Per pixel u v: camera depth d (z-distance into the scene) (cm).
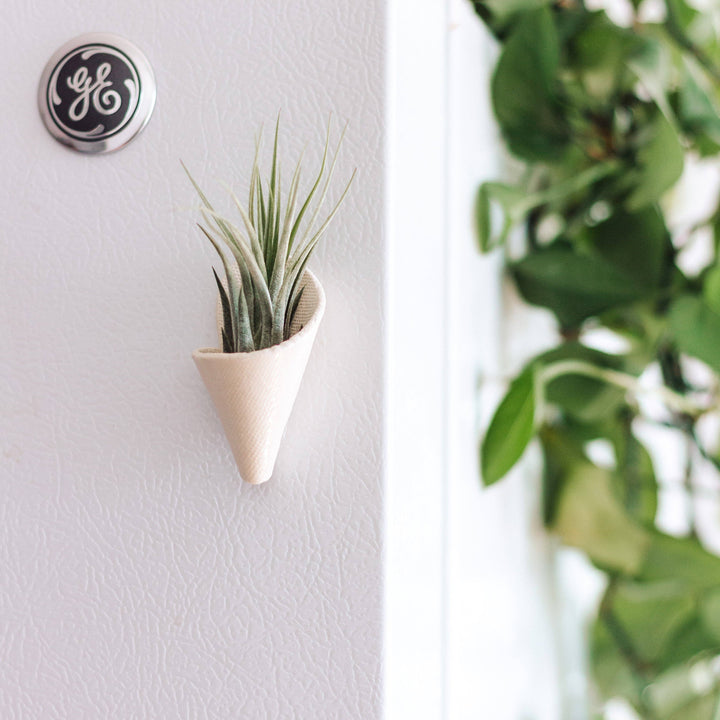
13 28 43
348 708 40
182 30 42
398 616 41
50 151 42
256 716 40
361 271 41
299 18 41
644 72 49
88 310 42
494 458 48
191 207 42
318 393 41
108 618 41
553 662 56
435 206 45
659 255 52
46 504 42
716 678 55
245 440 39
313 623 40
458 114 47
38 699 41
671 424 54
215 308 41
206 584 41
